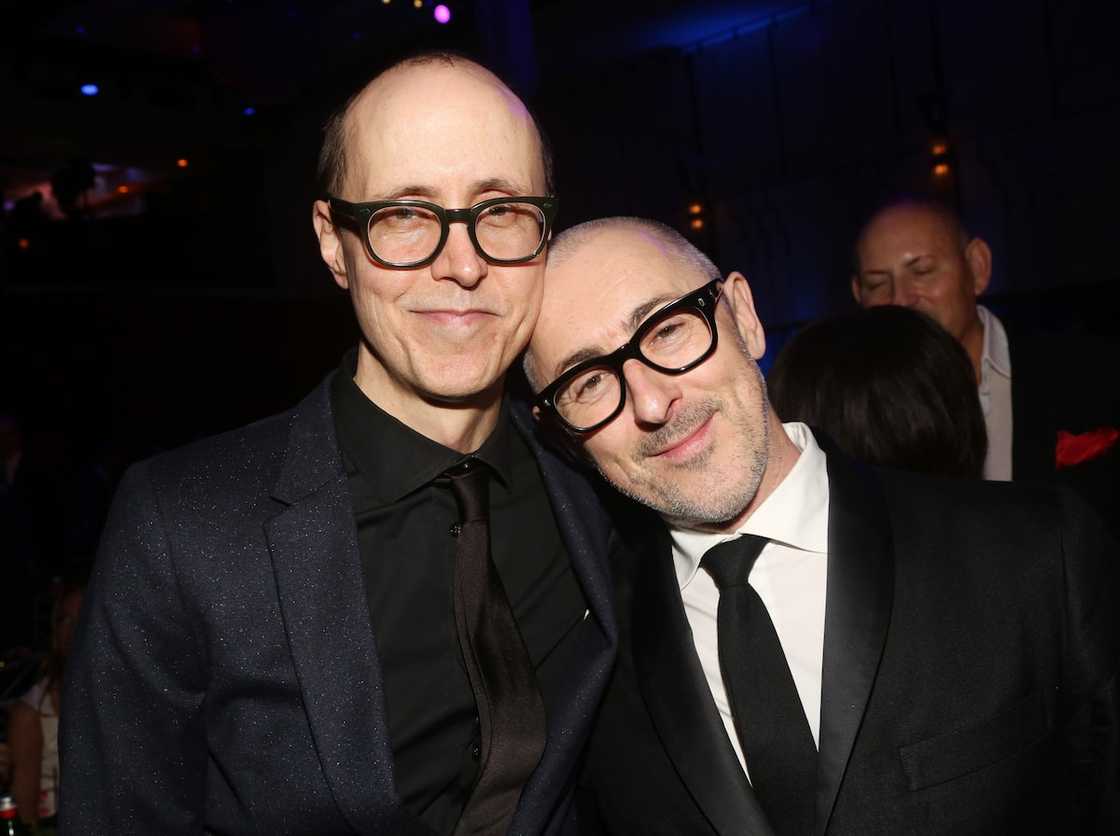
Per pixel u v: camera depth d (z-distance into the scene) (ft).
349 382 5.03
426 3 31.89
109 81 35.78
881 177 31.24
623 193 36.68
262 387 32.68
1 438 21.95
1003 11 28.40
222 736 4.49
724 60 34.63
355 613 4.43
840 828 4.30
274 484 4.62
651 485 4.80
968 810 4.31
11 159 35.24
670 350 4.75
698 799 4.46
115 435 29.73
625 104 36.81
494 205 4.49
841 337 6.02
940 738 4.37
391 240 4.49
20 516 15.29
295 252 37.22
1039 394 7.53
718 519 4.68
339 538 4.52
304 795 4.32
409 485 4.77
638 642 4.90
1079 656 4.56
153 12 35.60
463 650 4.66
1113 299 27.17
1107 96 26.76
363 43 34.30
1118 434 7.14
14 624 14.37
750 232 34.45
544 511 5.25
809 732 4.38
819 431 5.26
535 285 4.75
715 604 4.91
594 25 32.78
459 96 4.48
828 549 4.64
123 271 33.83
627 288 4.79
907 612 4.55
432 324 4.52
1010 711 4.41
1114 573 4.74
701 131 35.45
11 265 31.73
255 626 4.39
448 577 4.87
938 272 8.34
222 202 37.22
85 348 29.78
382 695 4.37
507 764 4.54
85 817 4.35
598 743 4.98
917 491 4.96
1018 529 4.71
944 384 5.74
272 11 34.94
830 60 32.12
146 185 39.83
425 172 4.41
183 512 4.47
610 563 5.30
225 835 4.59
